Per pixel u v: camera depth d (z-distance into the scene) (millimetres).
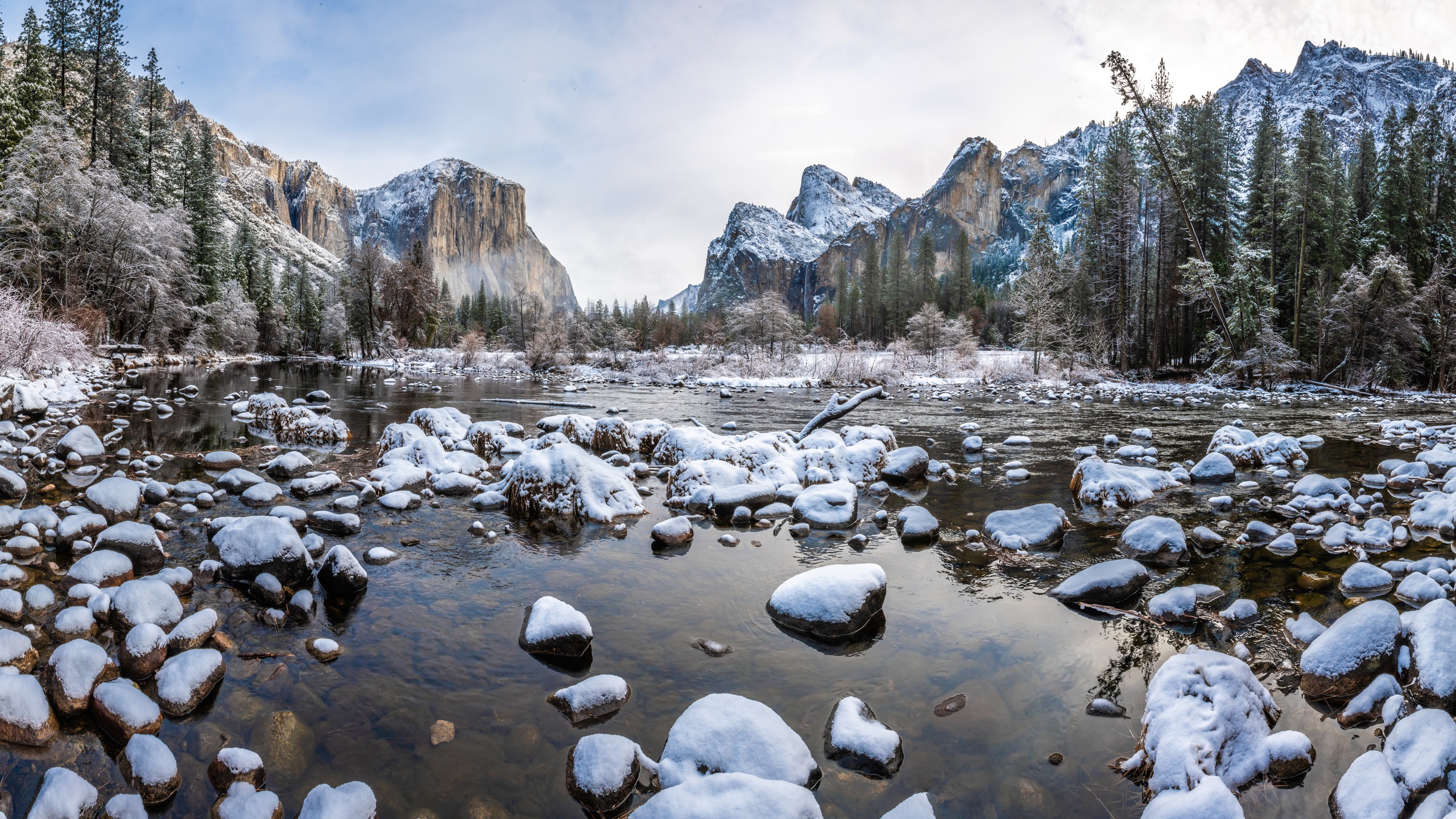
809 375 37781
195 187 49375
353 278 62250
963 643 4297
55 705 3230
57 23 39500
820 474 8781
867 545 6398
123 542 5094
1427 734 2930
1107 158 41469
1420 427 14641
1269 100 39500
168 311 36750
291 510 6520
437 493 8180
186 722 3248
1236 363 30406
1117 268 41094
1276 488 8789
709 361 41750
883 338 92562
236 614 4500
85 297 30812
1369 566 5176
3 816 2584
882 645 4270
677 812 2557
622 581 5359
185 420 14055
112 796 2705
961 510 7797
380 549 5770
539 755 3119
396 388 25891
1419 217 36375
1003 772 3006
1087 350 40344
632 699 3594
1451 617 3738
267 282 63312
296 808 2736
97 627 4027
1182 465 10555
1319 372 31984
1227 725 3072
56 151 29875
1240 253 32094
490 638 4297
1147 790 2883
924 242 94188
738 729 3080
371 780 2904
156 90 48156
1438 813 2510
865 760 3041
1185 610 4602
